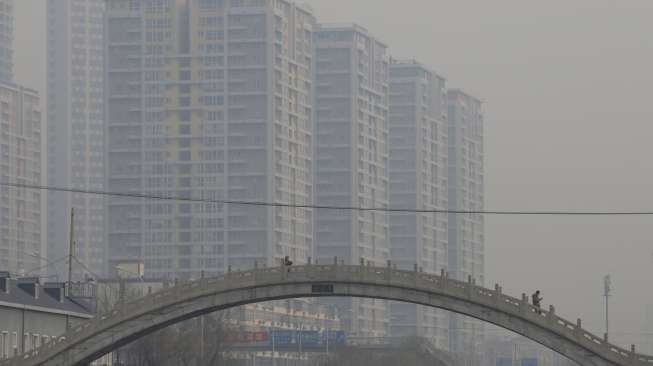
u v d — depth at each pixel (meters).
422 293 197.25
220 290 197.75
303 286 198.38
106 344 196.88
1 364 194.00
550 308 194.12
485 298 195.62
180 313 198.25
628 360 191.25
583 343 192.75
